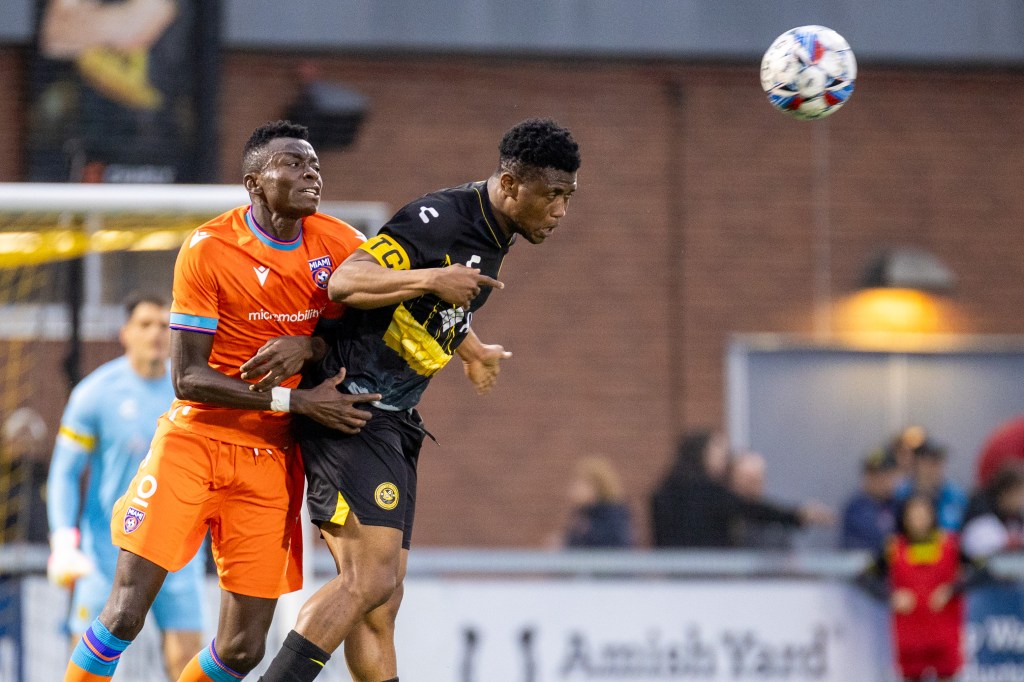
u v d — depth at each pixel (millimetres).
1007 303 41688
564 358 39781
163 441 16422
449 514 38781
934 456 32094
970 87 41781
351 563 15516
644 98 40656
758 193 40906
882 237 41312
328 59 39406
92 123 36188
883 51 41031
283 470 16766
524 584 27672
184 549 16484
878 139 41438
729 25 40562
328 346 16125
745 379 40656
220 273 15773
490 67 40094
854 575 28391
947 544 28203
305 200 15664
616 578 28109
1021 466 33562
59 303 28609
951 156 41656
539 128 15133
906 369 41375
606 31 40219
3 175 35969
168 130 36375
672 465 35062
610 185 40344
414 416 16516
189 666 17109
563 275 40000
